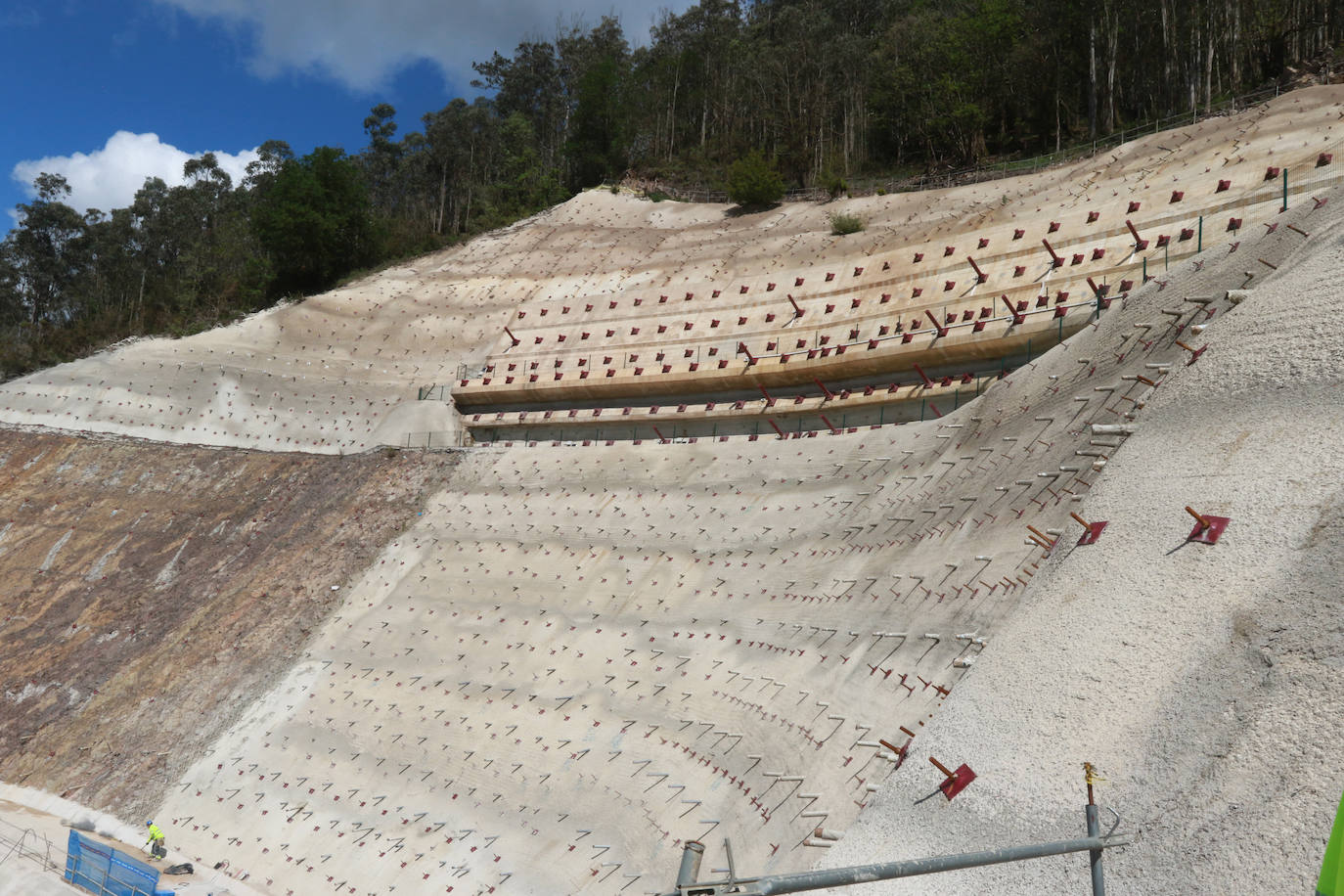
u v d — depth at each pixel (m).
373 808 33.94
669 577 38.66
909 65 70.12
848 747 24.50
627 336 55.16
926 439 33.78
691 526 40.47
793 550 35.56
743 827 25.23
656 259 62.44
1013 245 44.19
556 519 45.28
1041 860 14.07
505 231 73.94
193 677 43.25
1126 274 38.47
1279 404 18.08
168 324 73.62
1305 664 13.05
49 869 33.53
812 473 38.25
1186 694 14.42
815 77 78.00
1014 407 29.39
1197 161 42.28
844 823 22.16
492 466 50.84
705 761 28.98
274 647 43.72
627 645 36.50
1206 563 16.34
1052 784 15.09
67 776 40.03
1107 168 47.09
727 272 56.81
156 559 51.03
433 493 50.72
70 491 56.47
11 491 56.94
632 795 29.27
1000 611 23.11
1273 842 11.22
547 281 64.25
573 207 74.62
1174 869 12.09
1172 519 18.03
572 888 27.14
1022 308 40.34
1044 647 18.20
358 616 44.16
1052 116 65.88
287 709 40.09
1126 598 17.36
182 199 103.06
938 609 25.73
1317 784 11.44
